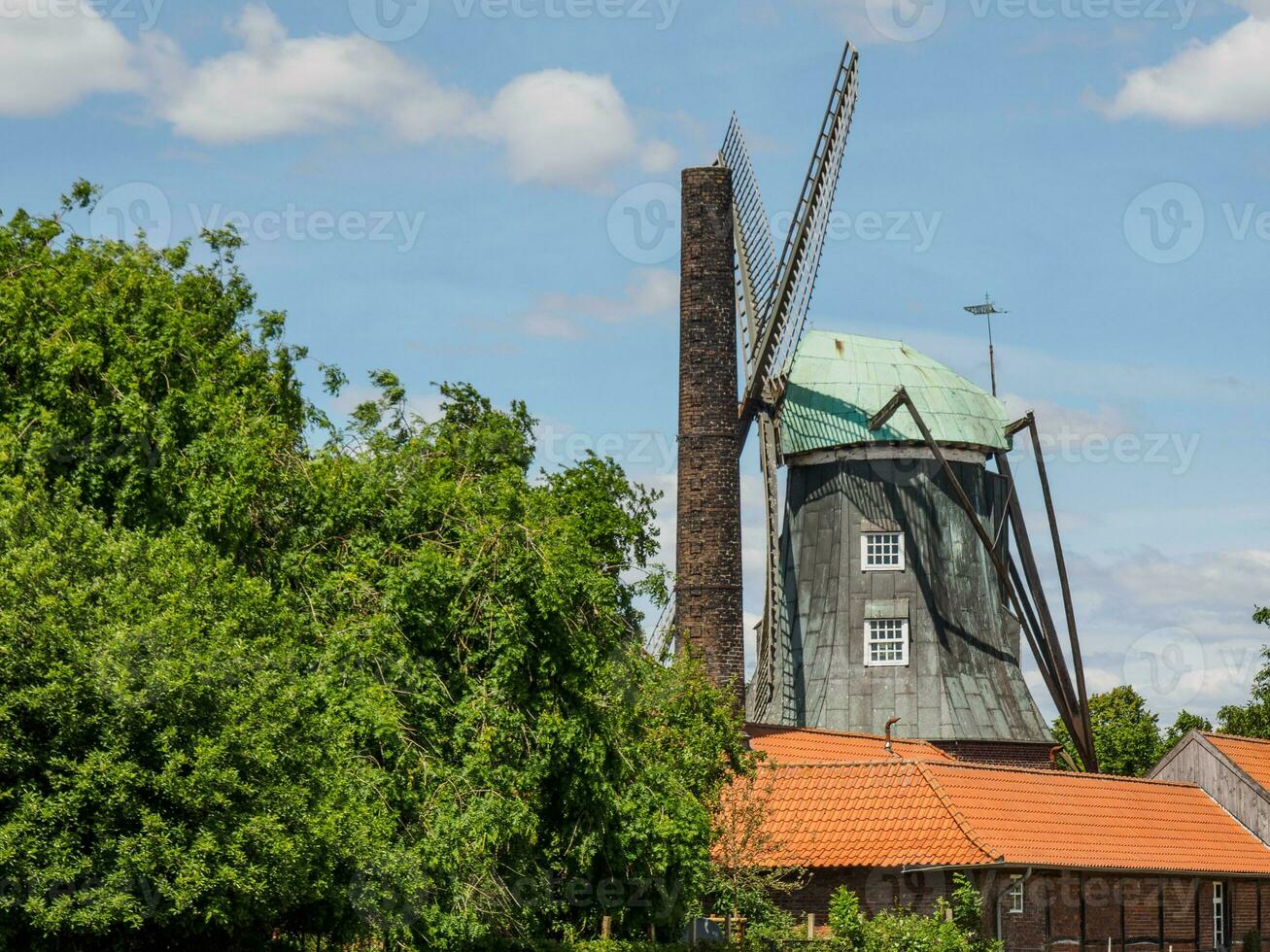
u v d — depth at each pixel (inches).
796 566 5064.0
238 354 2524.6
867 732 4822.8
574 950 2389.3
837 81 4842.5
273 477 2332.7
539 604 2276.1
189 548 2097.7
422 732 2212.1
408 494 2415.1
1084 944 3373.5
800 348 5182.1
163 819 1839.3
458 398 3390.7
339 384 2864.2
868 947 2807.6
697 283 4729.3
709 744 3166.8
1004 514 5073.8
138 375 2299.5
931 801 3393.2
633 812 2423.7
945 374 5118.1
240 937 2092.8
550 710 2294.5
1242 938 3779.5
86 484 2204.7
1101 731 7204.7
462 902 2137.1
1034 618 4928.6
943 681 4835.1
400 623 2268.7
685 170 4781.0
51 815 1745.8
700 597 4591.5
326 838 1926.7
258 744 1898.4
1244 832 4013.3
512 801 2192.4
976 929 2999.5
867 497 4955.7
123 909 1779.0
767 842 3366.1
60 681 1771.7
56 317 2279.8
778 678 4938.5
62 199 2834.6
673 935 2792.8
